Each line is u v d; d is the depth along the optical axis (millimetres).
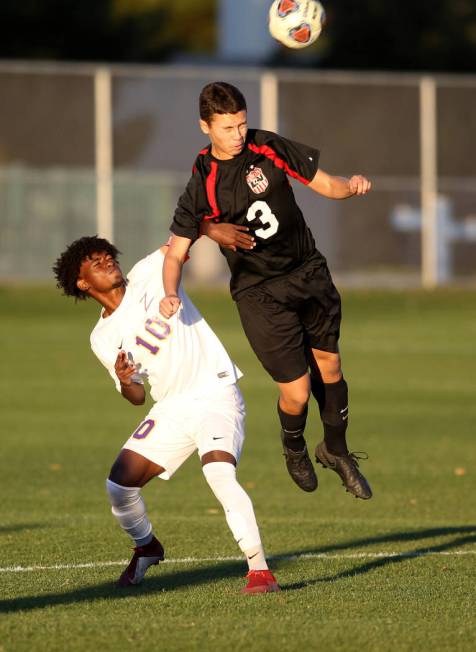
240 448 23172
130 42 148875
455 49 154750
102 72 107875
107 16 148000
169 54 150625
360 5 153000
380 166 114250
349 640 19891
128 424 54375
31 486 40094
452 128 115438
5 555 28047
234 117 22750
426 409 59062
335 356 26438
